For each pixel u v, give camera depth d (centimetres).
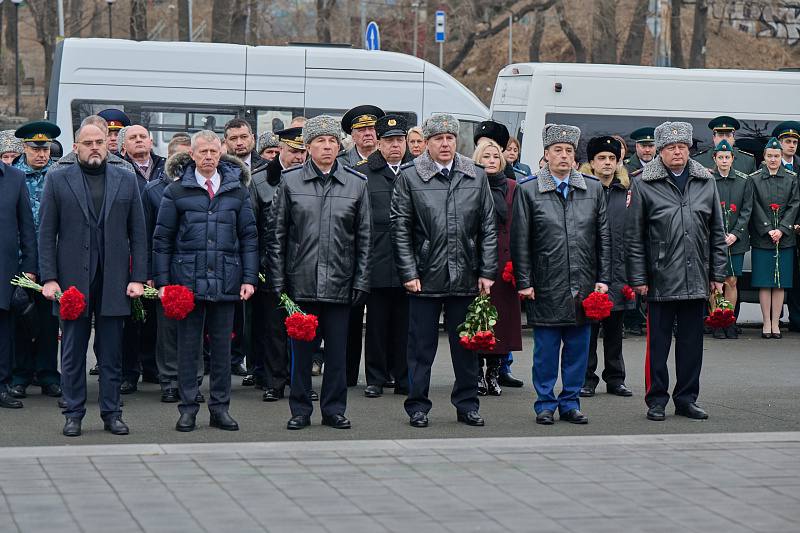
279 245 903
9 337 998
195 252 884
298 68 1764
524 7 4269
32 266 1001
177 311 859
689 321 962
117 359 885
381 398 1062
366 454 780
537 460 767
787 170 1509
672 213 946
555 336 936
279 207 902
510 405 1023
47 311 1045
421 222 914
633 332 1513
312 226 894
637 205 959
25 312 1012
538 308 931
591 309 910
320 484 698
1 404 998
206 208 886
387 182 1081
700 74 1723
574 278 926
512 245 937
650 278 958
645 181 958
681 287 944
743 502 669
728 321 968
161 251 891
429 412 988
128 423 927
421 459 766
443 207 912
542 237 926
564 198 930
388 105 1783
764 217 1500
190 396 898
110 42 1742
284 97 1759
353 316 1115
